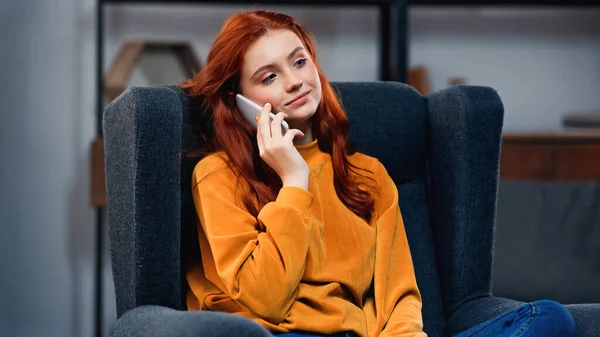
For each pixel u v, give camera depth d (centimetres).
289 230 253
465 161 292
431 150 310
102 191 481
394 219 292
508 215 437
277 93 274
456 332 287
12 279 529
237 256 256
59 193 533
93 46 535
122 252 261
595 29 577
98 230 510
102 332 533
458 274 293
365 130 309
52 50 531
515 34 570
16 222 529
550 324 236
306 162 291
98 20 510
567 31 575
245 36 277
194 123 287
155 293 254
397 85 317
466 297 293
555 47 575
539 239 430
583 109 577
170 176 255
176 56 529
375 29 558
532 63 573
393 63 529
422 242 305
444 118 299
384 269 284
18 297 529
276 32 278
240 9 546
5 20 525
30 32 529
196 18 546
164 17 543
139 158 250
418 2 538
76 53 534
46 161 531
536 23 572
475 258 293
